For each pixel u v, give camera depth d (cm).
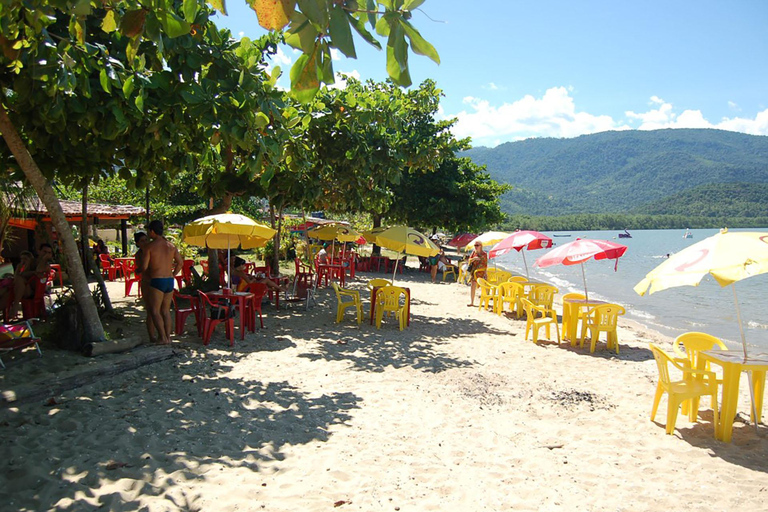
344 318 1138
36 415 501
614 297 2112
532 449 472
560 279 2909
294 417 534
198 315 868
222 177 1173
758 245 489
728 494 392
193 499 360
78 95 571
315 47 157
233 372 686
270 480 396
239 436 478
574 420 550
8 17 330
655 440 499
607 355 867
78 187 797
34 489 363
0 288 877
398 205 2567
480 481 407
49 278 992
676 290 2378
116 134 593
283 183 1178
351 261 2031
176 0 604
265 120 667
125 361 657
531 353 870
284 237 2542
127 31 226
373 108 1163
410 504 369
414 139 1357
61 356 662
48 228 1602
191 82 649
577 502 378
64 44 450
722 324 1484
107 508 341
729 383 493
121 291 1395
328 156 1166
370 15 158
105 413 515
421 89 1608
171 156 747
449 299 1557
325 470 416
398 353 835
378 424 523
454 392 634
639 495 389
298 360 765
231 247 971
